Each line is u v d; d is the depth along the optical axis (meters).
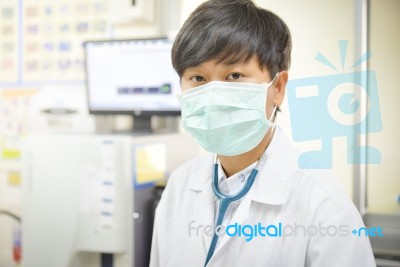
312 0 1.50
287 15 1.52
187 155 1.77
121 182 1.42
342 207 0.83
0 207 2.17
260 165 0.94
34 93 2.12
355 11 1.47
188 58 0.82
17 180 2.13
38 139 1.55
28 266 1.57
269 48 0.84
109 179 1.43
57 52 2.05
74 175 1.48
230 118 0.88
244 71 0.84
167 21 1.85
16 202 2.14
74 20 2.01
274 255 0.84
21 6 2.12
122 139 1.43
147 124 1.76
